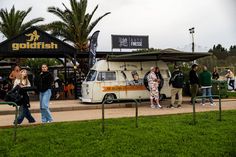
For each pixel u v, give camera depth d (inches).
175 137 403.5
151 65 876.6
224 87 938.7
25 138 398.6
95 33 958.4
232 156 341.4
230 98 942.4
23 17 1657.2
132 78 854.5
